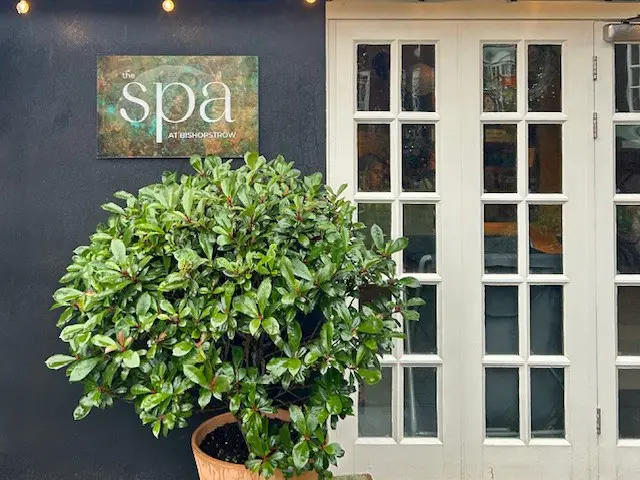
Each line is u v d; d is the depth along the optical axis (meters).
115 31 2.47
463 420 2.50
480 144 2.52
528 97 2.52
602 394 2.49
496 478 2.50
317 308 2.15
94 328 1.77
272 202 1.85
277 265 1.70
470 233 2.51
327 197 2.10
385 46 2.53
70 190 2.46
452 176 2.52
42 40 2.46
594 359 2.50
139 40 2.47
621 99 2.52
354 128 2.51
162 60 2.46
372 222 2.52
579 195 2.51
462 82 2.52
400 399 2.50
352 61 2.51
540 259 2.53
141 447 2.46
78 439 2.46
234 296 1.75
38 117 2.46
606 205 2.51
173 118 2.46
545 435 2.52
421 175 2.53
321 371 1.64
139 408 1.77
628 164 2.53
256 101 2.47
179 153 2.46
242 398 1.67
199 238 1.77
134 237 1.93
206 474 1.83
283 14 2.49
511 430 2.52
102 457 2.46
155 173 2.47
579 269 2.51
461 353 2.51
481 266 2.52
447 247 2.51
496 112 2.52
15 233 2.45
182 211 1.85
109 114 2.46
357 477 2.21
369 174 2.53
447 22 2.51
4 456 2.44
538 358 2.51
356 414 2.51
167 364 1.75
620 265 2.53
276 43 2.49
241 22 2.48
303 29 2.49
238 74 2.47
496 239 2.53
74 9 2.47
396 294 1.99
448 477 2.49
